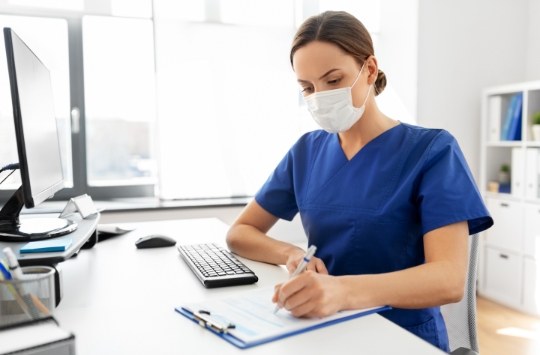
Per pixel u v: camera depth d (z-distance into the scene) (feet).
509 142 8.80
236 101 8.70
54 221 3.76
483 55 9.62
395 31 9.48
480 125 9.72
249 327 2.31
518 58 9.93
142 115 8.88
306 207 3.78
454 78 9.44
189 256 3.73
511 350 7.03
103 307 2.69
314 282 2.43
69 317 2.54
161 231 5.18
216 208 8.48
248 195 8.89
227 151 8.71
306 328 2.31
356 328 2.33
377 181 3.47
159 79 8.27
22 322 1.94
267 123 8.89
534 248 8.39
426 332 3.27
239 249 3.95
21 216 4.34
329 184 3.70
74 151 8.64
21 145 2.89
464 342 3.40
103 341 2.22
